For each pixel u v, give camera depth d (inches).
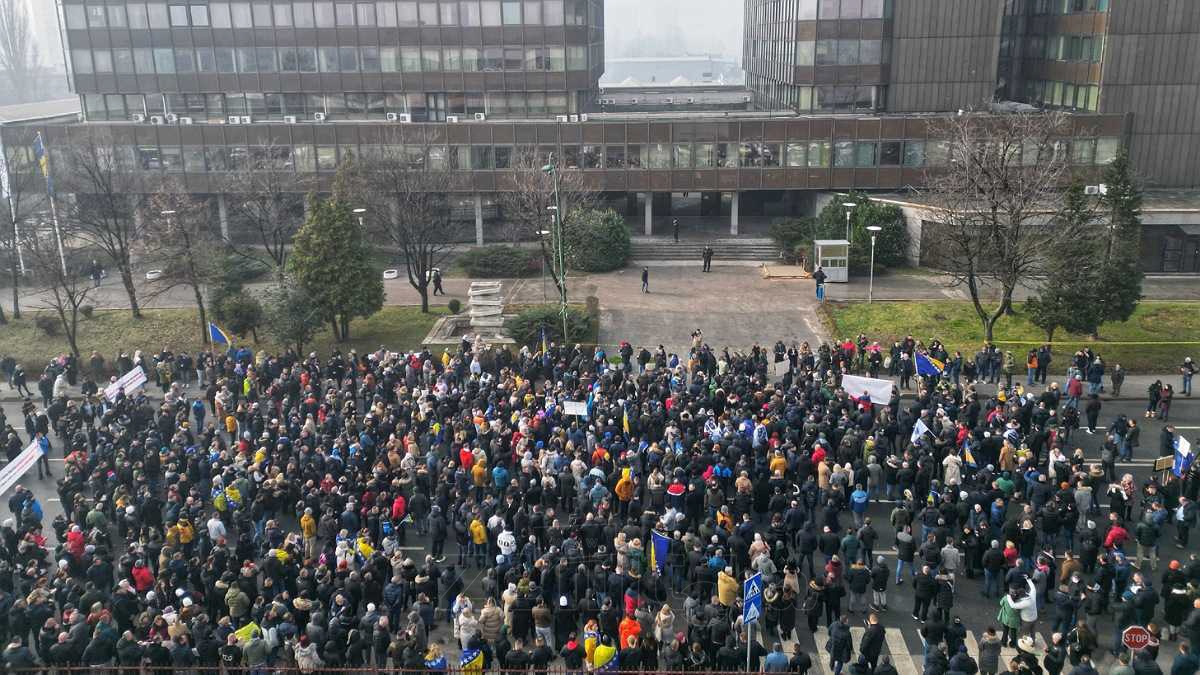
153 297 2042.3
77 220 2085.4
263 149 2608.3
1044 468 1205.7
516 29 2881.4
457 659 869.8
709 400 1315.2
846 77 2701.8
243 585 880.3
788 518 1001.5
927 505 1064.2
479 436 1209.4
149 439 1203.2
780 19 3068.4
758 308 2044.8
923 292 2105.1
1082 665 731.4
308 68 2918.3
